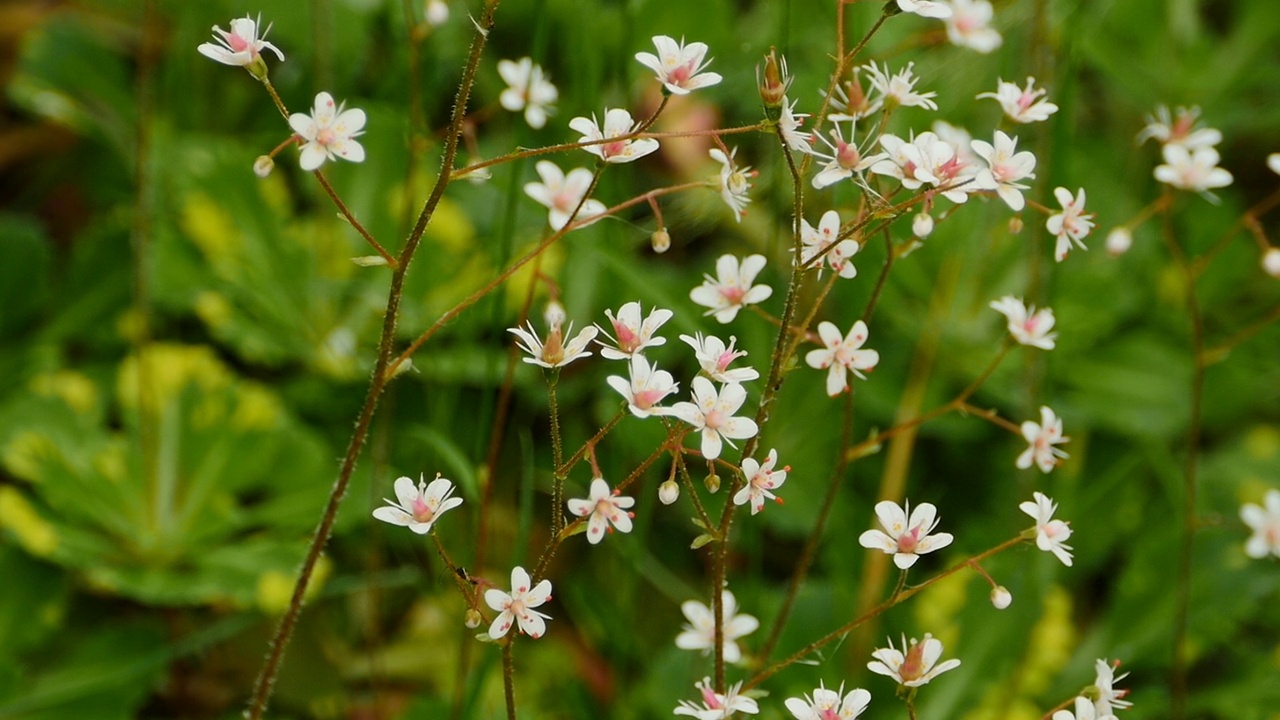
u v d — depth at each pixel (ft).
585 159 2.16
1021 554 1.98
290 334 2.35
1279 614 2.15
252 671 2.01
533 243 2.26
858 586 2.05
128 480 2.09
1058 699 2.01
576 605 2.07
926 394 2.34
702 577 2.19
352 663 2.02
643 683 1.99
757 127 1.58
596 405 2.24
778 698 1.95
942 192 1.58
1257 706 2.00
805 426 2.25
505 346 2.25
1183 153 1.77
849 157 1.59
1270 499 1.81
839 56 1.61
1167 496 2.26
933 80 2.06
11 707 1.92
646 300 2.16
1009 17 1.96
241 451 2.14
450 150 1.58
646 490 1.94
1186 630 2.05
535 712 1.95
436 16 1.82
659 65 1.57
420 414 2.21
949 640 2.01
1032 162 1.59
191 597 1.98
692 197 2.09
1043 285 1.95
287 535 2.09
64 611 2.01
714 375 1.56
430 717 1.92
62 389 2.19
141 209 1.97
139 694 1.95
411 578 1.97
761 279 2.14
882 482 2.25
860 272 2.32
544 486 2.20
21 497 2.01
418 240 1.59
